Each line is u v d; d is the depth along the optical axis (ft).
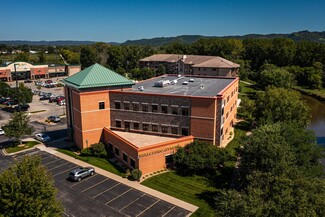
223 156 147.13
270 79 366.84
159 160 149.69
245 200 78.59
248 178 93.66
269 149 107.24
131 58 602.44
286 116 190.49
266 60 530.27
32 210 81.71
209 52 581.94
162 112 171.32
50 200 87.76
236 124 239.09
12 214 83.05
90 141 179.93
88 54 601.62
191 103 162.09
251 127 229.66
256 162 110.83
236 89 240.12
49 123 242.78
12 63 475.31
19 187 82.02
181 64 484.33
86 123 176.04
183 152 150.92
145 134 178.40
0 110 291.17
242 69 482.28
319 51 495.41
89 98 174.19
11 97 293.64
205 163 143.74
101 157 170.50
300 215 71.05
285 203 74.79
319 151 131.13
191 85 212.23
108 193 127.34
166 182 137.80
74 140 193.36
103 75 183.93
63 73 549.95
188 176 144.05
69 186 133.80
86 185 134.82
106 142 181.98
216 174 146.51
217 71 405.18
